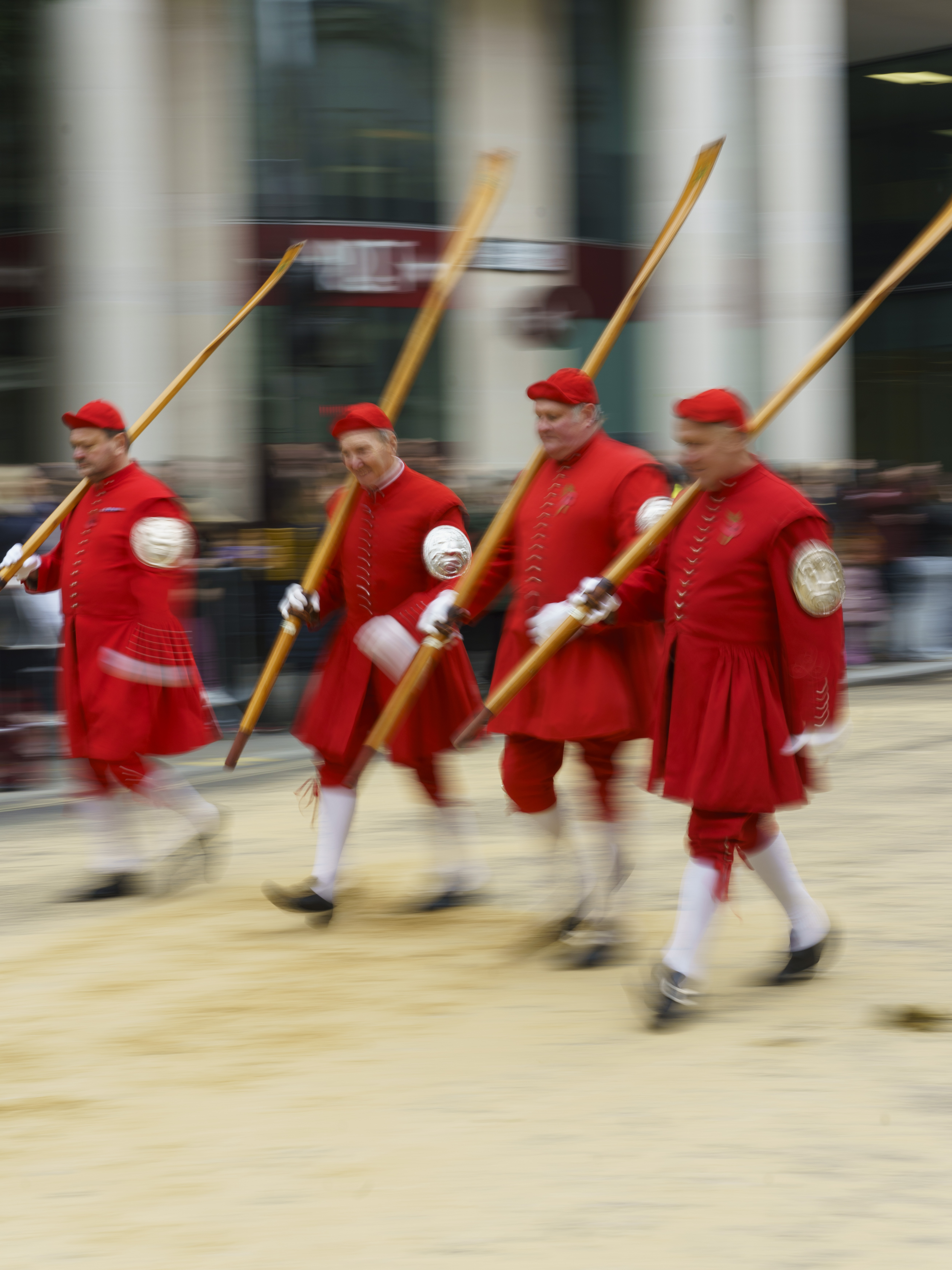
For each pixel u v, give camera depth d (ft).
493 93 96.17
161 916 32.07
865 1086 21.88
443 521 31.19
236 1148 20.33
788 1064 22.81
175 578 32.96
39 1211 18.63
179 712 33.09
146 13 81.00
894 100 136.56
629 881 34.01
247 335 86.22
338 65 89.10
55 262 81.20
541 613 27.43
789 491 24.93
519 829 39.96
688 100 99.91
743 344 103.60
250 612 56.54
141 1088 22.56
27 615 49.39
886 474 76.23
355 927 30.96
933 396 134.51
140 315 81.46
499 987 26.94
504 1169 19.43
